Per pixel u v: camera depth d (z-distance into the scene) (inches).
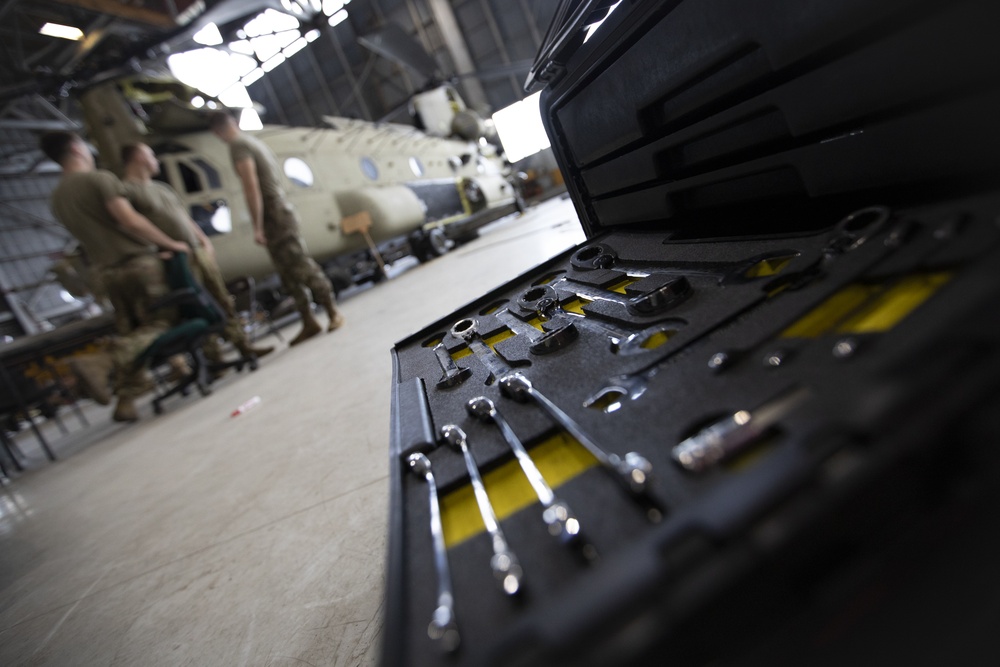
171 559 43.7
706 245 28.5
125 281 122.4
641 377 18.2
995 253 12.1
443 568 13.5
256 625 29.8
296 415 76.7
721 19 22.7
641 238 37.7
